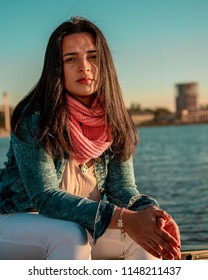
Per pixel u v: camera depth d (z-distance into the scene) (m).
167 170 24.23
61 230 2.12
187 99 129.88
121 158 2.54
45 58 2.42
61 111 2.33
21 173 2.30
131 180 2.58
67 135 2.35
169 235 2.09
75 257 2.10
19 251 2.26
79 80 2.38
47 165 2.27
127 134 2.51
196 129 112.94
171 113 128.88
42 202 2.22
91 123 2.40
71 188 2.43
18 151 2.30
